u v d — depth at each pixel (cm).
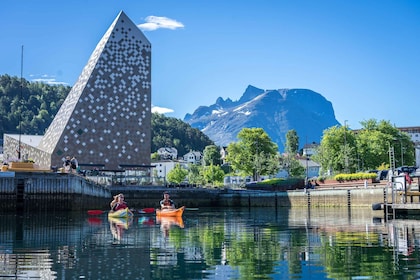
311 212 7738
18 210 6938
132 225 4934
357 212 7350
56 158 11656
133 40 12519
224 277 2145
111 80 12231
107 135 12056
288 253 2759
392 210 6069
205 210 9344
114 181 11494
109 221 5556
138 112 12312
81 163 11812
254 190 11638
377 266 2328
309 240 3369
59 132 11956
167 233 4009
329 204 9094
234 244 3192
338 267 2320
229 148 16475
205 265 2414
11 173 6900
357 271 2222
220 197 11644
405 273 2170
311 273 2195
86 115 11975
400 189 5909
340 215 6631
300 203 9950
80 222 5284
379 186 8044
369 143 13912
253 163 15838
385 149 13838
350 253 2728
